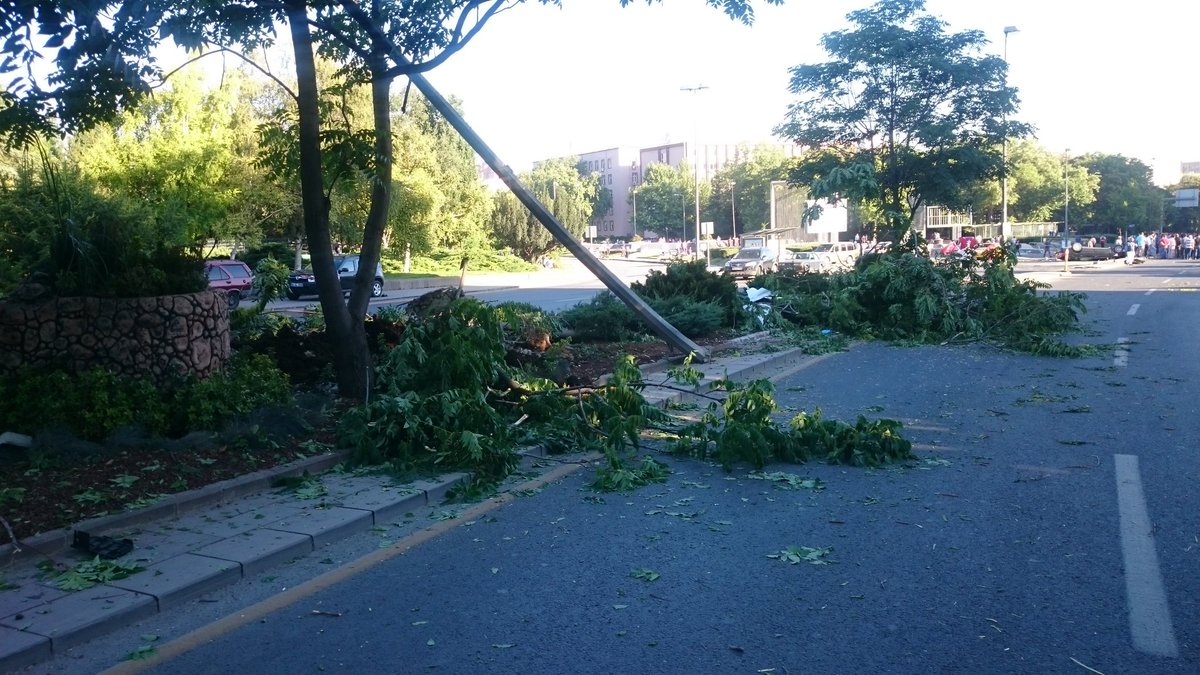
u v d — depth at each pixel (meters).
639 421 8.95
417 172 44.38
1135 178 90.88
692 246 82.00
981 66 25.72
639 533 6.58
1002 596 5.28
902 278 18.61
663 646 4.71
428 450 8.21
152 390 8.22
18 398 7.78
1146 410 10.70
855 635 4.80
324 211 9.88
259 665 4.58
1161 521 6.57
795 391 12.77
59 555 5.94
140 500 6.82
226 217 35.03
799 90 27.31
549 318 14.62
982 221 86.69
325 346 11.38
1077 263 56.09
